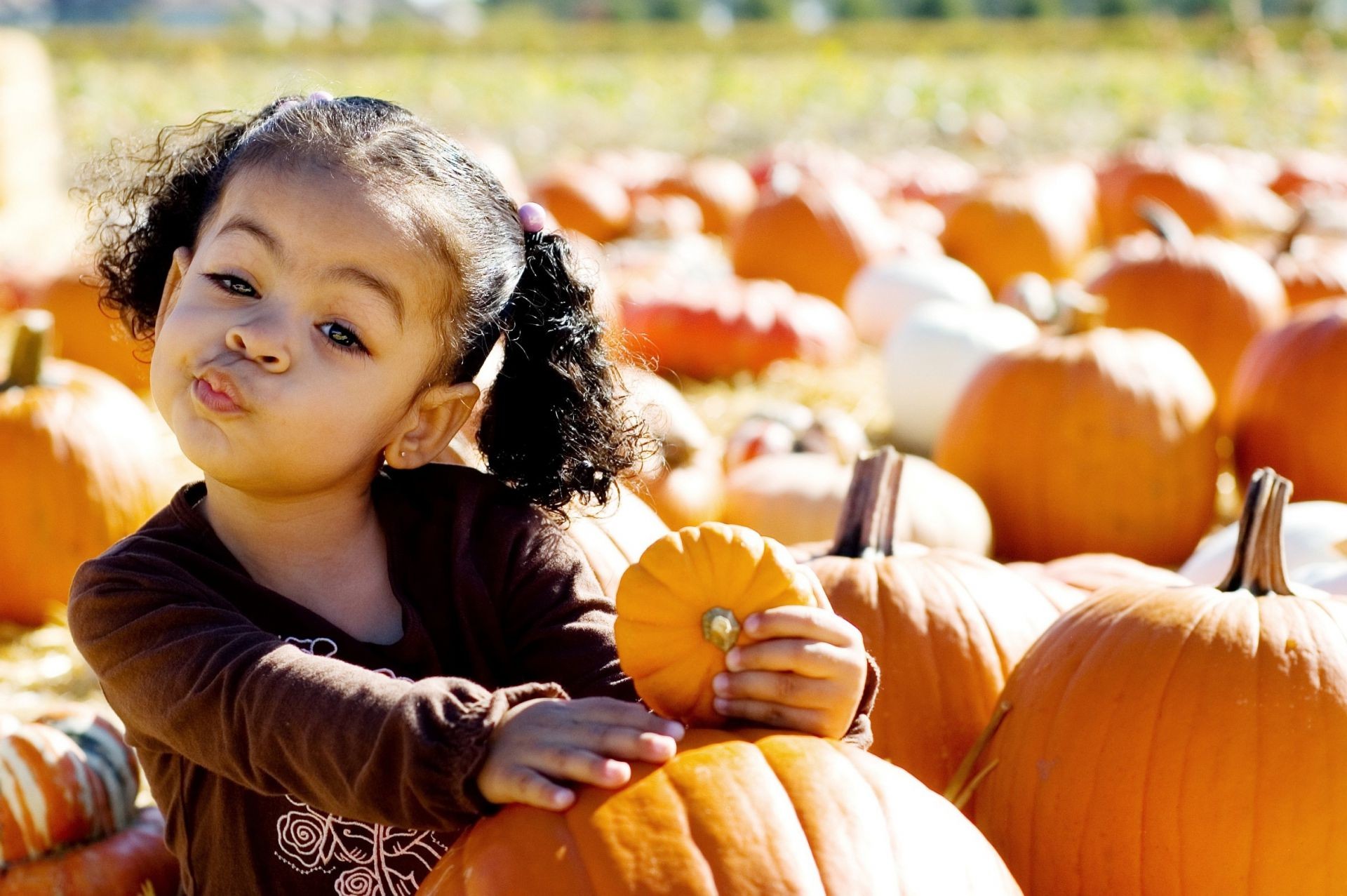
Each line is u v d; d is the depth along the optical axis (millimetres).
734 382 8156
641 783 1916
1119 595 2865
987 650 3119
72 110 23031
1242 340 6879
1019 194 10805
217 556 2277
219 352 2107
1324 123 21797
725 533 2084
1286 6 61906
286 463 2145
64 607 5027
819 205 10125
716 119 24000
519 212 2510
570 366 2568
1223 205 12141
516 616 2398
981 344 6957
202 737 2043
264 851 2240
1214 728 2559
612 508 3387
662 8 80125
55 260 10836
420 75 30406
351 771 1903
